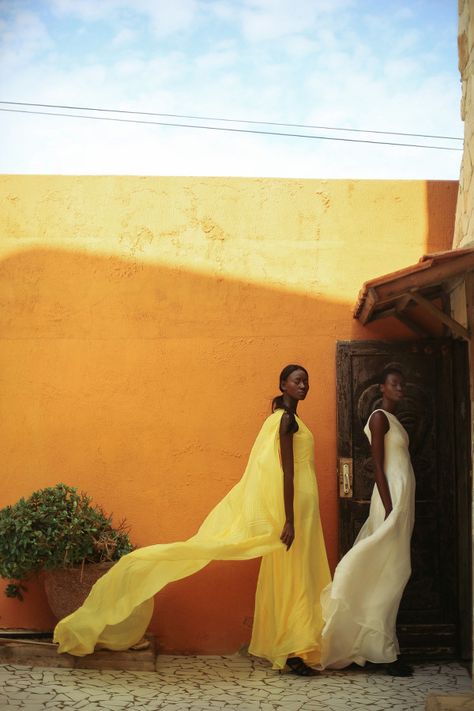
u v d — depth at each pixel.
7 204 6.33
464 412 6.02
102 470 6.16
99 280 6.28
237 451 6.17
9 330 6.25
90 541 5.62
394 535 5.45
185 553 5.30
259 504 5.47
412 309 6.25
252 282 6.29
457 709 4.33
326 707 4.76
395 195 6.38
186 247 6.31
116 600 5.34
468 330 5.21
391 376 5.80
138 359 6.23
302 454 5.64
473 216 5.64
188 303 6.27
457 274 5.04
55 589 5.65
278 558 5.51
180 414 6.20
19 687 4.96
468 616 5.89
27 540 5.50
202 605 6.06
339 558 6.06
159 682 5.20
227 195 6.36
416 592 5.98
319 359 6.24
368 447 6.10
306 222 6.34
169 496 6.14
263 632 5.59
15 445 6.17
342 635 5.39
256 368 6.23
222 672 5.48
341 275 6.31
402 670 5.45
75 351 6.23
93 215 6.33
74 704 4.70
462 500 5.98
